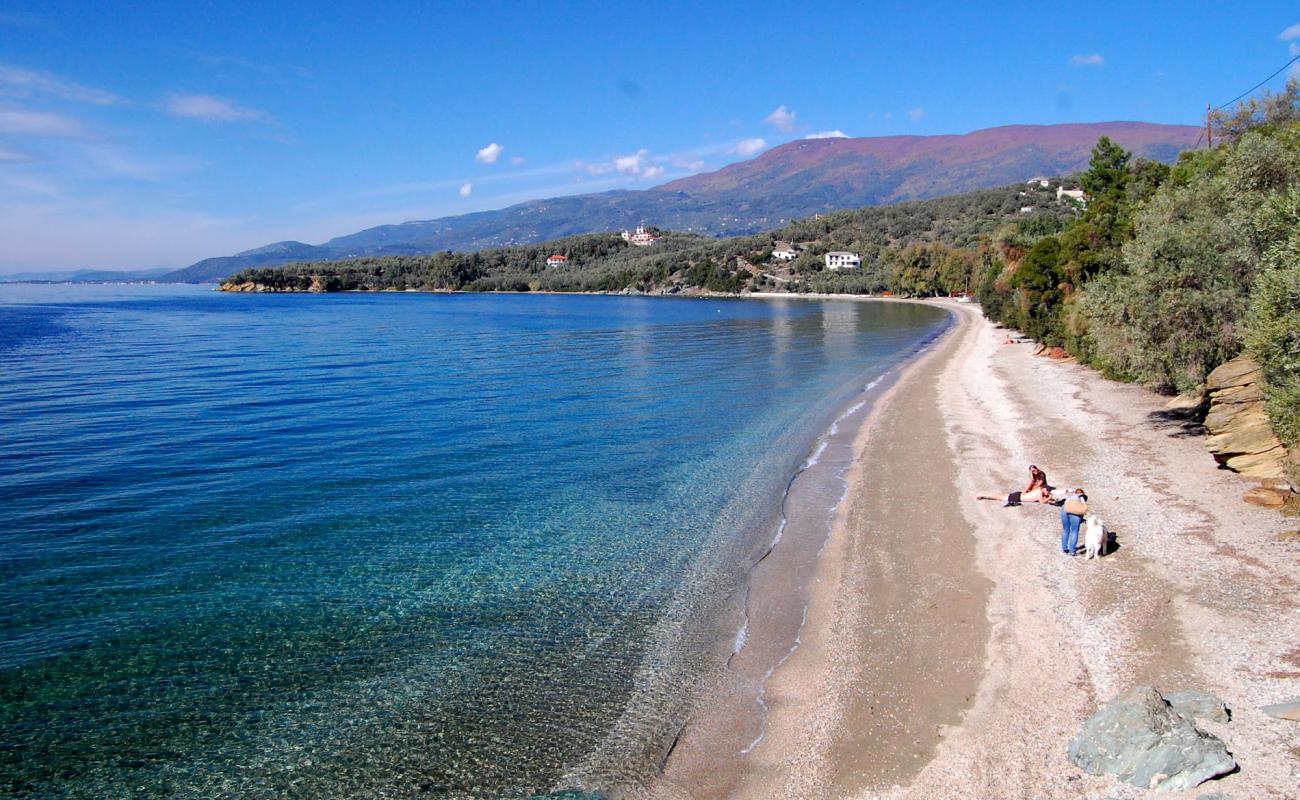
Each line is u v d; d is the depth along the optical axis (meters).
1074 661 11.36
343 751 10.16
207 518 19.06
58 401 35.28
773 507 20.14
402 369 49.16
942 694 10.89
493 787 9.45
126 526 18.42
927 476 22.20
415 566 16.17
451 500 20.73
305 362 52.38
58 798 9.31
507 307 143.75
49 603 14.24
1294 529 15.48
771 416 32.97
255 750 10.19
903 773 9.27
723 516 19.50
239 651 12.62
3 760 9.95
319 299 179.88
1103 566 14.69
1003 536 16.86
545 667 12.20
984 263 131.25
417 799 9.24
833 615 13.73
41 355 55.50
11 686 11.55
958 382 40.53
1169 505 17.78
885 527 18.14
